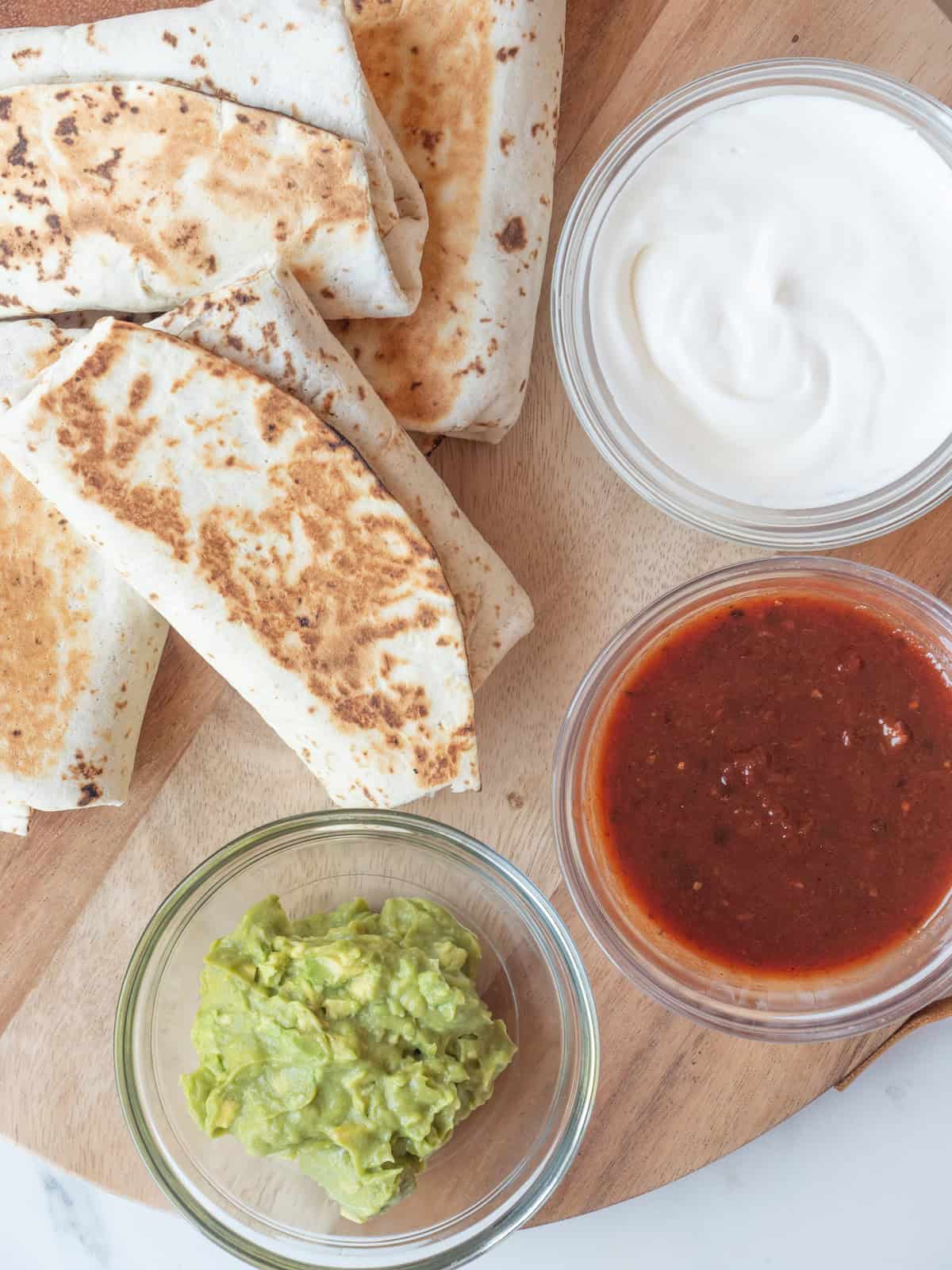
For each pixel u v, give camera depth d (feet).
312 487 0.99
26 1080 1.11
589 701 1.04
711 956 1.03
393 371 1.05
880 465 1.05
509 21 1.00
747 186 1.03
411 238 1.01
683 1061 1.09
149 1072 1.05
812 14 1.08
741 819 1.01
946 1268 1.17
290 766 1.12
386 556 0.99
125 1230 1.22
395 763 1.02
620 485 1.11
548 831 1.11
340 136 0.98
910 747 1.00
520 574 1.12
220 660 1.03
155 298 1.01
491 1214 1.04
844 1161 1.18
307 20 0.97
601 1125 1.09
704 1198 1.18
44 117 0.98
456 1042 1.00
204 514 0.99
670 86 1.10
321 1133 0.97
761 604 1.02
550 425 1.12
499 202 1.03
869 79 1.01
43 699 1.06
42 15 1.10
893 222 1.02
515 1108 1.07
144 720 1.12
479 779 1.03
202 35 0.98
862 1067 1.08
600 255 1.05
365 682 1.01
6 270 1.01
